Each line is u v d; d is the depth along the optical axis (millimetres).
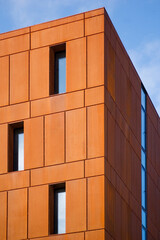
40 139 40719
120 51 44656
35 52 42562
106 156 39500
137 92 48531
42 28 42844
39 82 41875
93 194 38531
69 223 38500
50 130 40656
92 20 41688
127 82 45938
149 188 50375
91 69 40781
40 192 39750
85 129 39812
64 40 41969
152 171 51750
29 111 41562
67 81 41094
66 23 42250
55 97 41125
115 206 40469
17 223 39750
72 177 39219
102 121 39625
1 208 40375
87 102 40281
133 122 46625
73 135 39969
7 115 42094
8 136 41750
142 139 49844
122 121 43750
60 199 39875
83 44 41406
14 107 42062
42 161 40250
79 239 38062
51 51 42438
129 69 46688
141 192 47406
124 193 42719
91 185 38688
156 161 53312
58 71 42312
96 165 38969
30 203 39812
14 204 40188
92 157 39188
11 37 43594
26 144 41000
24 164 40688
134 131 46656
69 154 39719
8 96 42469
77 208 38594
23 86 42219
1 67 43219
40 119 41094
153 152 52625
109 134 40531
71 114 40406
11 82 42656
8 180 40812
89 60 40969
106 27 41875
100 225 37938
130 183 44469
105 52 41219
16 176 40688
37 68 42156
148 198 49812
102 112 39781
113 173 40625
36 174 40188
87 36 41469
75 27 41969
